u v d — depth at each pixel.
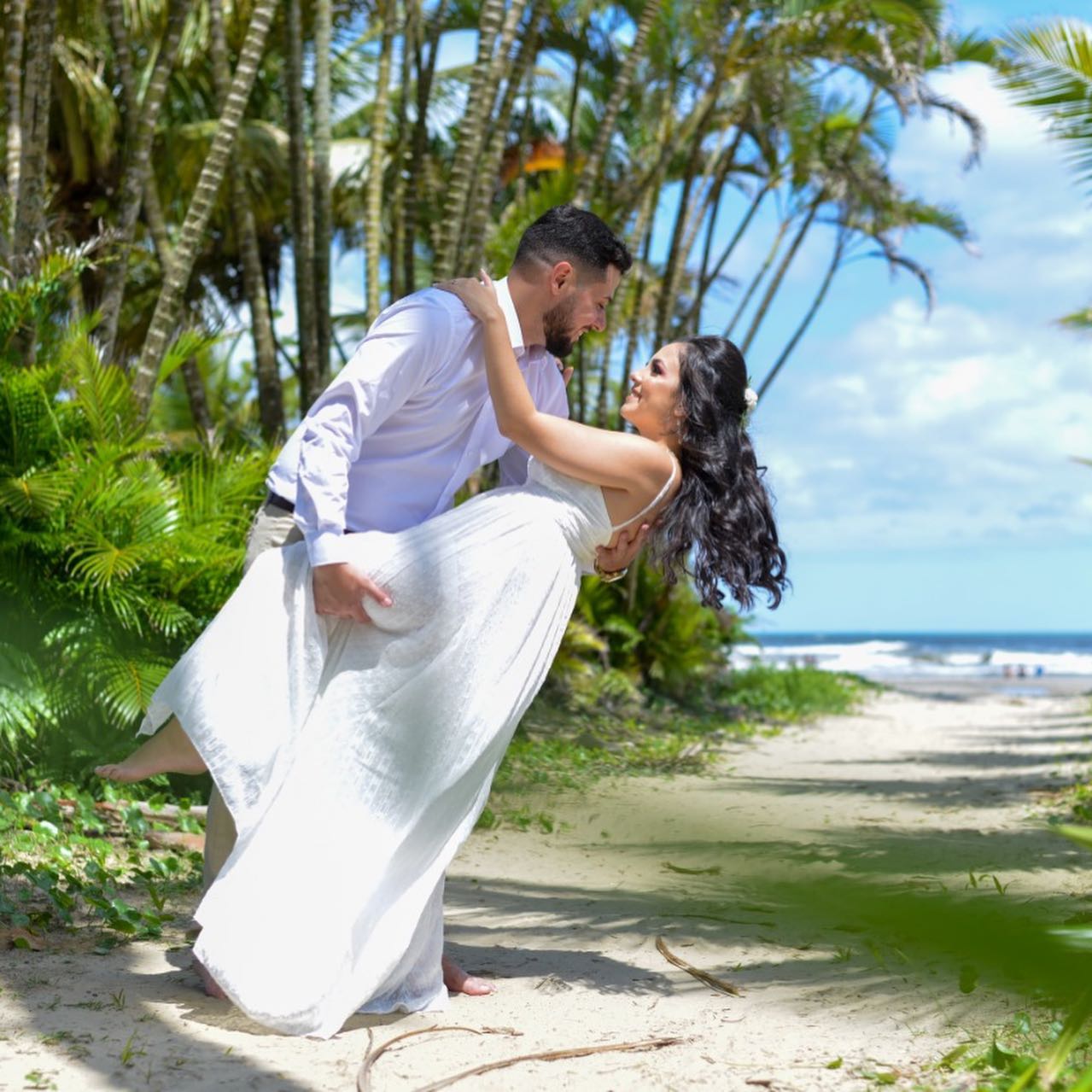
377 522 3.02
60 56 12.04
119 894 3.98
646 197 15.91
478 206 10.48
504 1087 2.33
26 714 5.37
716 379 3.12
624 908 4.16
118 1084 2.27
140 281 14.90
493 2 9.62
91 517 5.84
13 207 6.94
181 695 2.84
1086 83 7.60
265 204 13.87
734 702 16.84
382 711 2.79
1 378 5.91
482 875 4.80
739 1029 2.78
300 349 10.41
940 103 14.14
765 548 3.15
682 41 13.62
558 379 3.27
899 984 3.16
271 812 2.73
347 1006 2.67
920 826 6.26
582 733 10.77
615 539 3.06
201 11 12.76
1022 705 20.75
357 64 14.62
